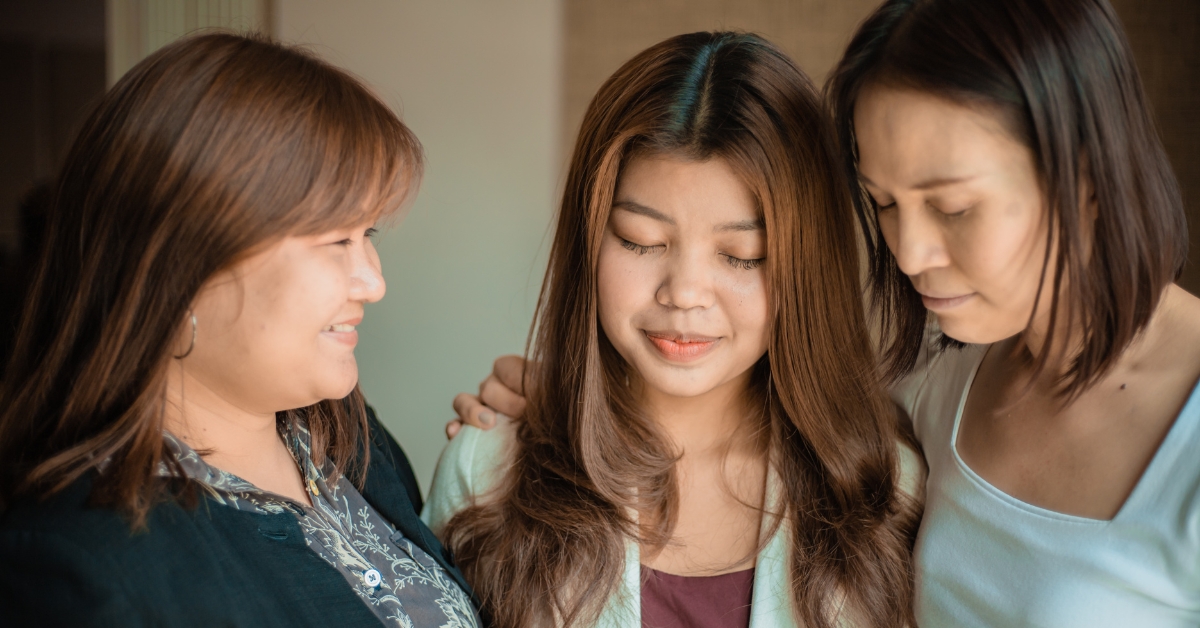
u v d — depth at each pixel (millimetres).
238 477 1021
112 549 855
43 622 825
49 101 2523
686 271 1247
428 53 3293
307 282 951
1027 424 1186
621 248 1298
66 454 887
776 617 1358
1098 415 1103
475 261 3418
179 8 2715
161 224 889
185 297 906
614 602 1353
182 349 954
